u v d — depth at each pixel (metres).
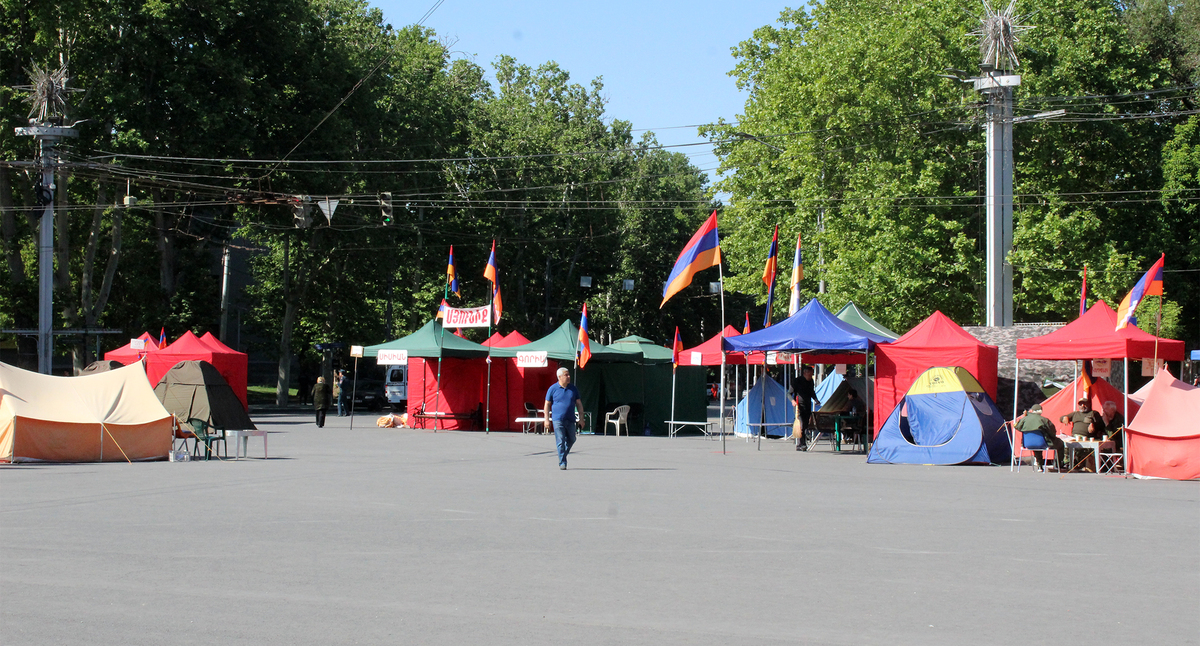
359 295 60.81
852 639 7.14
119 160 41.12
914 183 39.06
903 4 41.94
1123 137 41.69
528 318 72.56
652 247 81.56
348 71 48.19
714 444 30.80
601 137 72.88
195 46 43.00
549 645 6.89
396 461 22.19
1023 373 28.52
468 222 59.31
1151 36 48.06
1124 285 39.44
